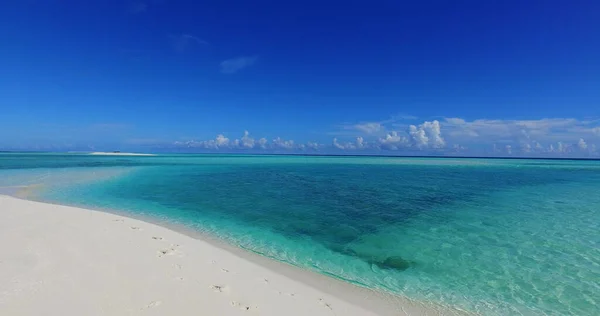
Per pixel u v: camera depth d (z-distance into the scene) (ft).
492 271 24.85
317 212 45.88
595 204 55.36
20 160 197.67
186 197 58.49
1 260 18.08
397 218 42.60
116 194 60.39
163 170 129.29
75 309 13.29
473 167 192.24
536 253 29.12
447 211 47.55
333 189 72.90
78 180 82.58
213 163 205.26
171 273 18.67
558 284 22.62
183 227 36.45
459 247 30.60
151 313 13.69
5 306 12.96
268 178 100.07
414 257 27.76
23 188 64.75
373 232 35.53
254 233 34.47
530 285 22.43
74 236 24.36
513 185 85.51
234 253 27.20
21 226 26.37
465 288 21.80
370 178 103.71
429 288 21.65
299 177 105.19
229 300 16.17
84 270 17.54
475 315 18.35
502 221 41.45
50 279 15.93
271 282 20.16
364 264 25.88
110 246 22.65
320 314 16.39
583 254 28.91
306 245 30.60
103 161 205.57
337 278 22.77
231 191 67.56
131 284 16.35
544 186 84.38
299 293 18.95
